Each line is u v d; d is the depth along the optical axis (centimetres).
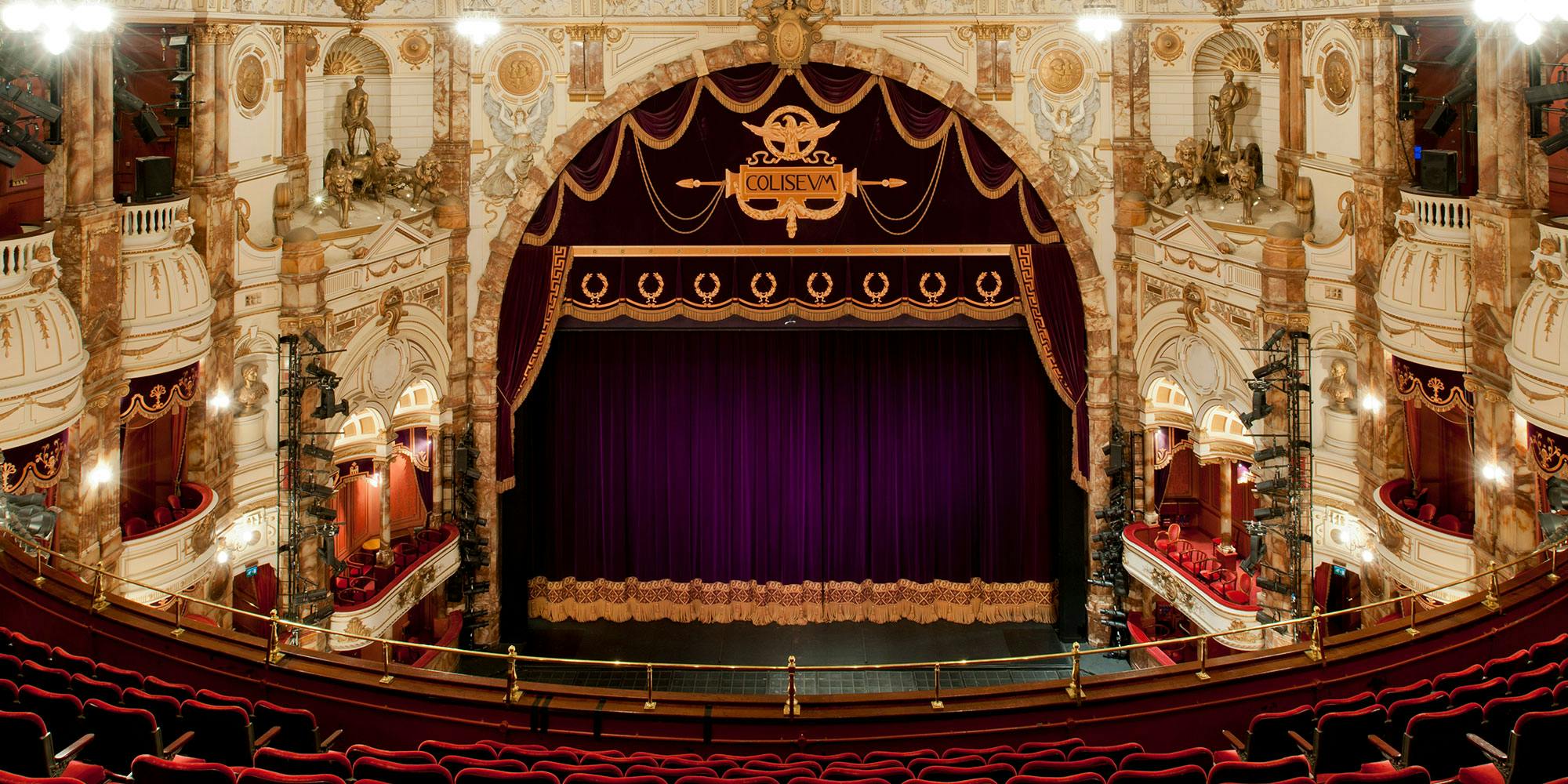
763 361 3309
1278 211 2683
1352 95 2470
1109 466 2998
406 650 2884
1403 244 2272
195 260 2308
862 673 3072
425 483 3047
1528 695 1285
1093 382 3019
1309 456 2514
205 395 2406
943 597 3331
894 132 2973
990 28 2905
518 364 3041
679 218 3017
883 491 3322
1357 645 1614
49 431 1956
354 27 2814
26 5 1675
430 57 2933
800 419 3309
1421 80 2616
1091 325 3000
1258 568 2584
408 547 2917
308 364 2523
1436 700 1359
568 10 2903
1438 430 2430
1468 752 1275
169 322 2236
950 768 1322
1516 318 2014
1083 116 2936
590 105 2933
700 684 3023
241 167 2495
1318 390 2569
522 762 1335
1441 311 2202
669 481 3322
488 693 1584
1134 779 1221
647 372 3309
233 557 2519
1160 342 2925
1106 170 2948
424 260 2888
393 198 2897
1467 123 2338
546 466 3312
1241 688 1570
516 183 2961
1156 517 3033
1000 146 2952
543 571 3338
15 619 1619
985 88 2923
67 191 2064
